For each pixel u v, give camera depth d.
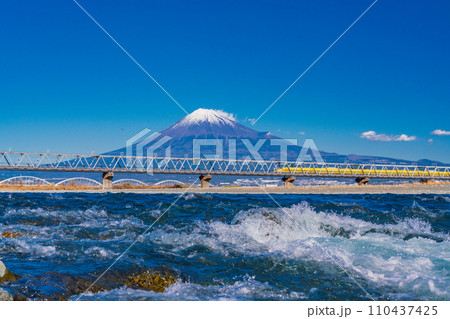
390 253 11.75
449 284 9.31
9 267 9.52
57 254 10.94
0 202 20.22
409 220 17.45
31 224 14.76
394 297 8.77
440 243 13.02
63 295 8.24
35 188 51.31
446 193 42.66
